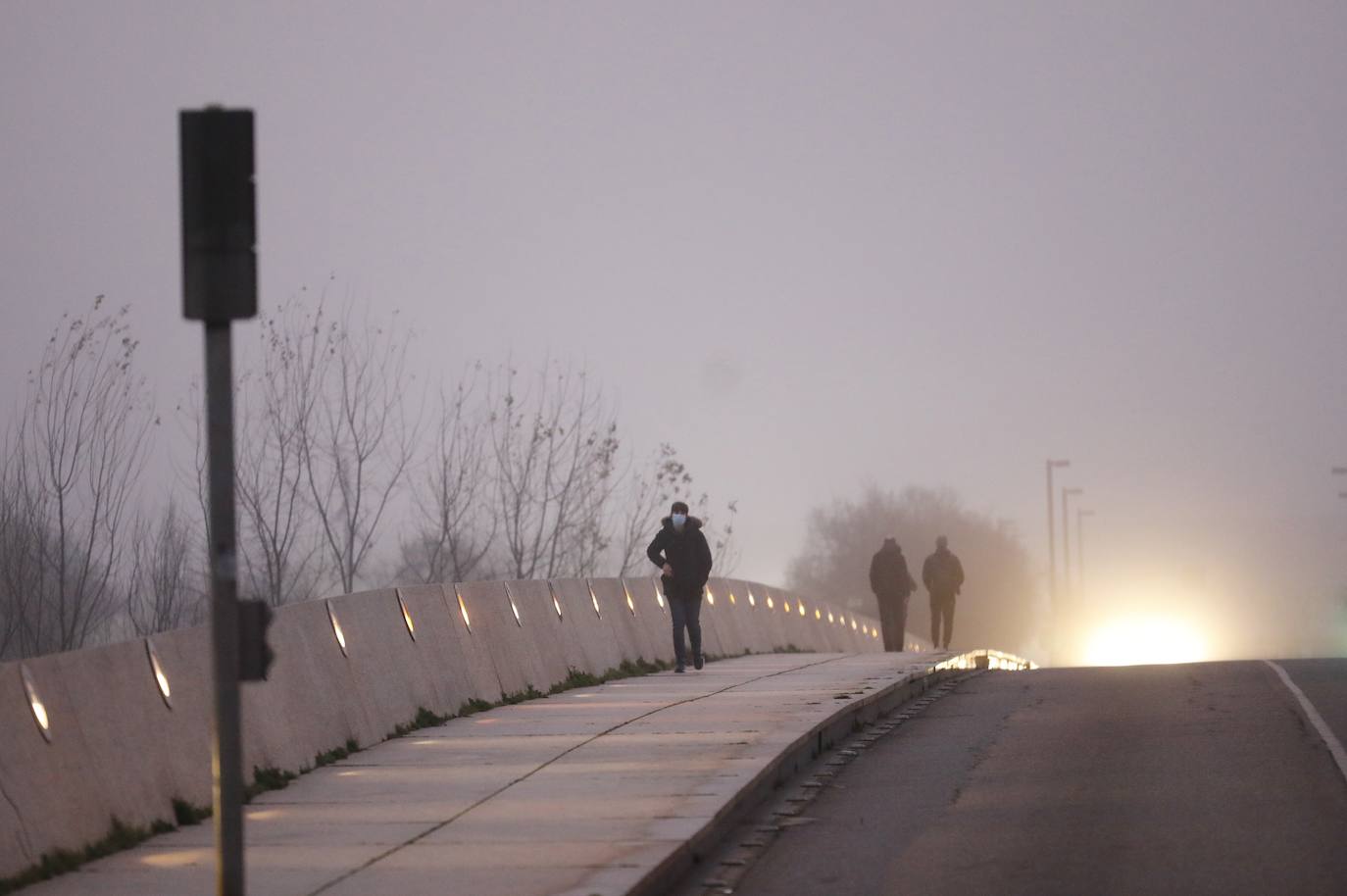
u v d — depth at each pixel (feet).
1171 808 128.06
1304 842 113.39
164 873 108.27
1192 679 233.55
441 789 138.41
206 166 83.56
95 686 121.90
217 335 83.41
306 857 110.52
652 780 138.21
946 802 135.23
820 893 104.06
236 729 83.35
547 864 105.70
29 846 106.22
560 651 242.17
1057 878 105.09
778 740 158.20
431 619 197.57
